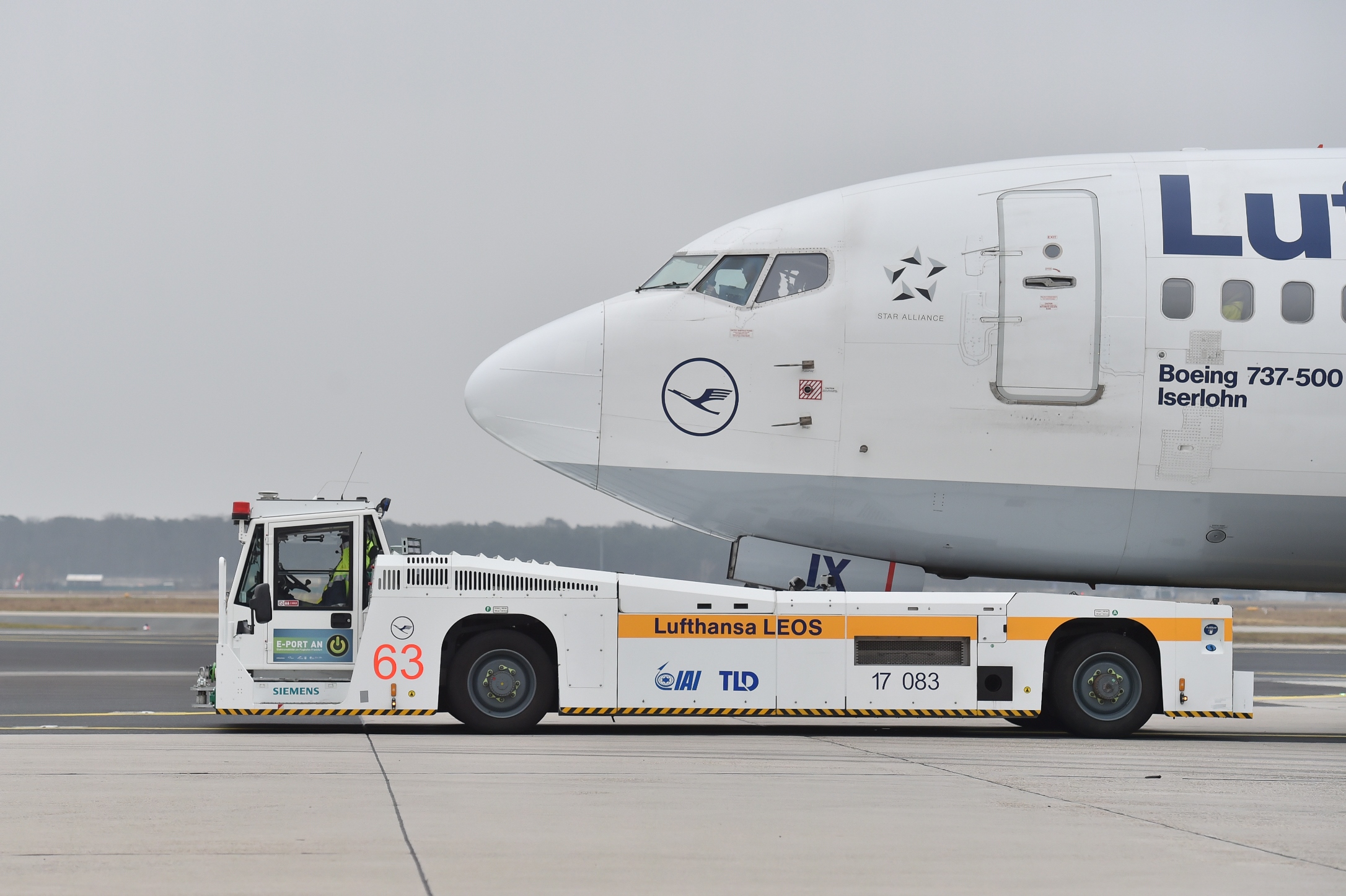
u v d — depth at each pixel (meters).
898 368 54.53
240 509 53.84
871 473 54.97
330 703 52.16
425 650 51.34
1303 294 54.16
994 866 26.70
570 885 24.59
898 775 40.41
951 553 57.00
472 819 31.39
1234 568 57.31
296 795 34.69
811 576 57.72
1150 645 53.81
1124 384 54.00
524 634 52.38
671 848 28.11
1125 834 30.44
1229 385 53.84
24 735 50.56
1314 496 54.34
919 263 55.00
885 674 52.16
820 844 28.77
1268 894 24.56
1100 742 52.06
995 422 54.31
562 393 56.28
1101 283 54.19
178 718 59.66
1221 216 54.97
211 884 24.38
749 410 55.38
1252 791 38.00
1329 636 197.38
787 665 52.00
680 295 56.50
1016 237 54.84
